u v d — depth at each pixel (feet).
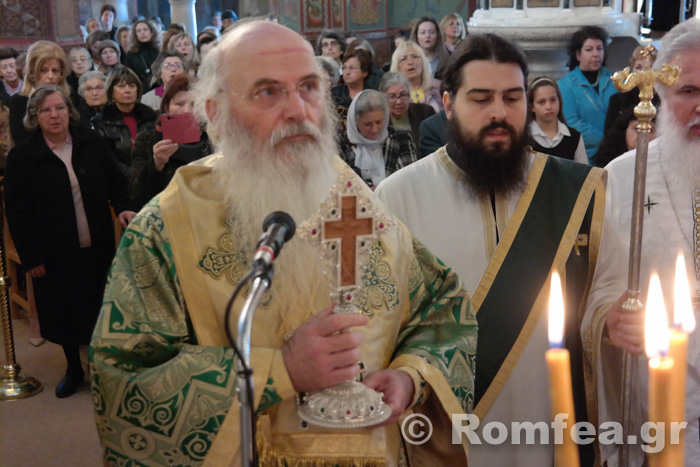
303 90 5.77
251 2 49.29
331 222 5.03
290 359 5.28
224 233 5.76
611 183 9.01
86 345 17.03
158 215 5.84
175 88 13.99
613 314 7.13
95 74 20.57
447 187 8.20
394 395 5.55
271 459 5.51
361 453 5.51
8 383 14.88
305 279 5.68
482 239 8.07
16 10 47.03
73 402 14.51
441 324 6.53
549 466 8.04
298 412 5.32
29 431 13.37
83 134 14.58
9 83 28.32
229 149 5.77
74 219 14.26
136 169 14.06
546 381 7.95
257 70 5.61
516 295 7.89
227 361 5.41
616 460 8.27
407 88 16.84
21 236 14.08
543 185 8.13
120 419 5.42
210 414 5.31
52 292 14.37
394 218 6.61
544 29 24.30
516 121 7.81
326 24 46.44
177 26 30.89
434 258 6.77
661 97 8.87
